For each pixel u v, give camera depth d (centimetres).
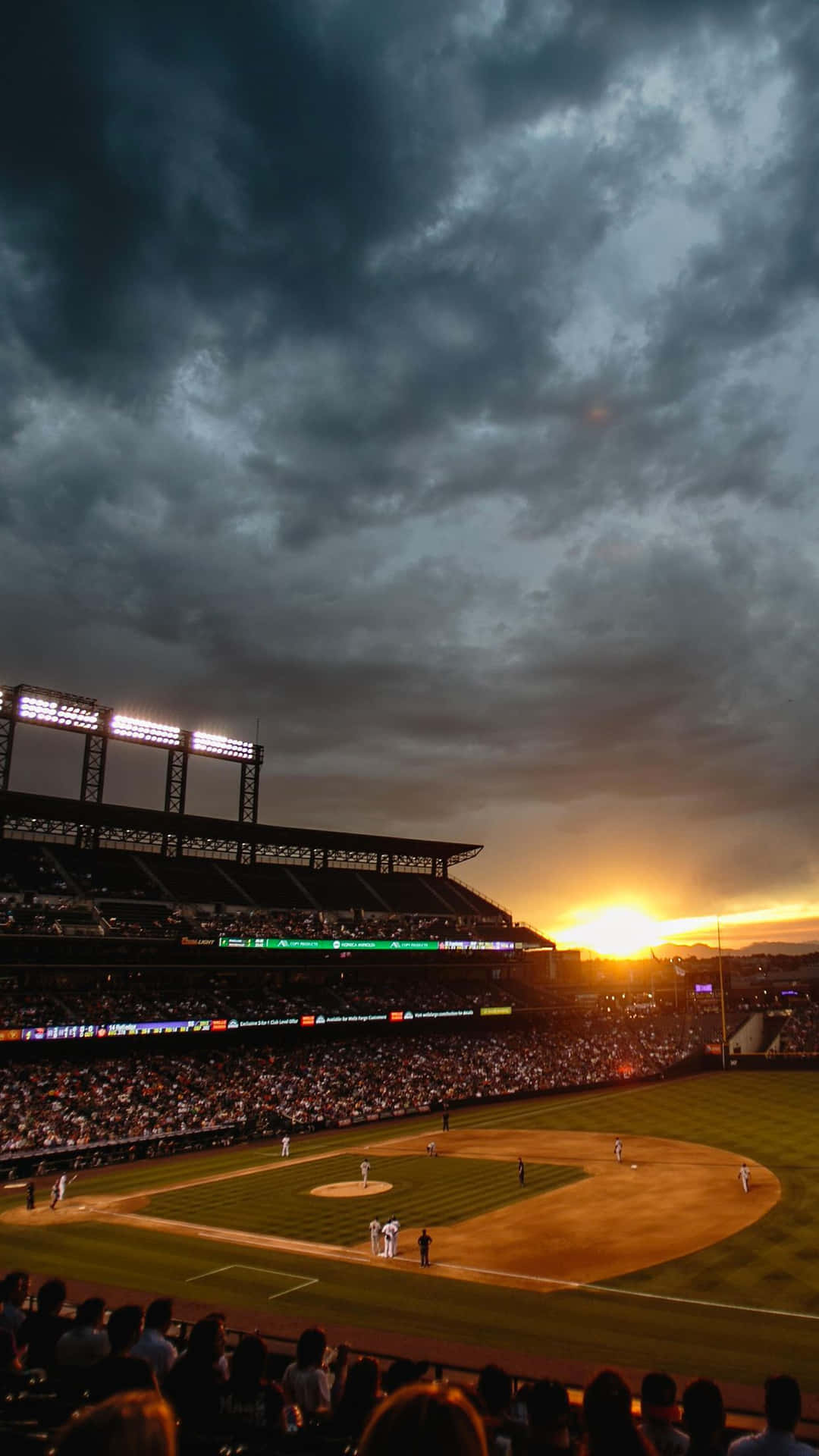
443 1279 3453
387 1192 4984
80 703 9094
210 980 9244
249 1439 929
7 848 9112
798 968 17288
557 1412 669
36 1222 4462
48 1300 1438
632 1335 2848
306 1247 3941
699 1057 10869
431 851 12438
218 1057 8350
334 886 11294
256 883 10581
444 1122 7150
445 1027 10775
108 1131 6381
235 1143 6844
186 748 9975
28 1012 7419
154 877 9725
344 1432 941
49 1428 843
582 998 12131
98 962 8138
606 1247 3872
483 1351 2702
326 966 9769
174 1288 3362
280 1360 1864
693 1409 753
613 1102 8438
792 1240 3888
